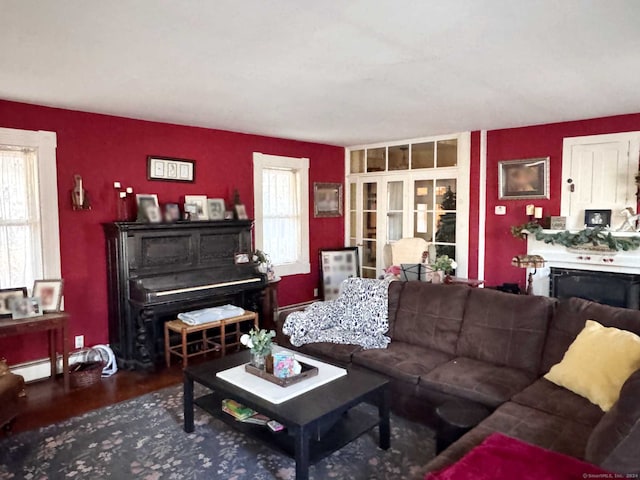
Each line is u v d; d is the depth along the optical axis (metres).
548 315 2.88
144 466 2.51
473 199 5.39
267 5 1.97
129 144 4.36
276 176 5.77
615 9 2.02
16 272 3.77
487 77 3.09
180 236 4.39
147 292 3.89
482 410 2.32
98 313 4.22
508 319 3.00
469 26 2.22
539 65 2.84
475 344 3.08
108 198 4.23
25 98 3.58
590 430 1.98
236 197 5.08
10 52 2.53
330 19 2.12
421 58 2.69
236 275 4.68
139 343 4.04
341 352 3.26
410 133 5.43
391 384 2.96
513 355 2.90
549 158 4.88
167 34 2.29
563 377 2.42
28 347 3.82
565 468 1.53
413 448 2.68
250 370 2.71
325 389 2.47
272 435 2.42
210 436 2.84
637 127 4.35
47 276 3.87
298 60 2.71
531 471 1.52
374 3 1.96
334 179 6.46
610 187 4.54
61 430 2.93
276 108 4.01
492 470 1.54
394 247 5.66
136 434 2.87
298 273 6.04
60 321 3.53
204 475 2.43
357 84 3.24
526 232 4.87
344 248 6.37
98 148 4.16
